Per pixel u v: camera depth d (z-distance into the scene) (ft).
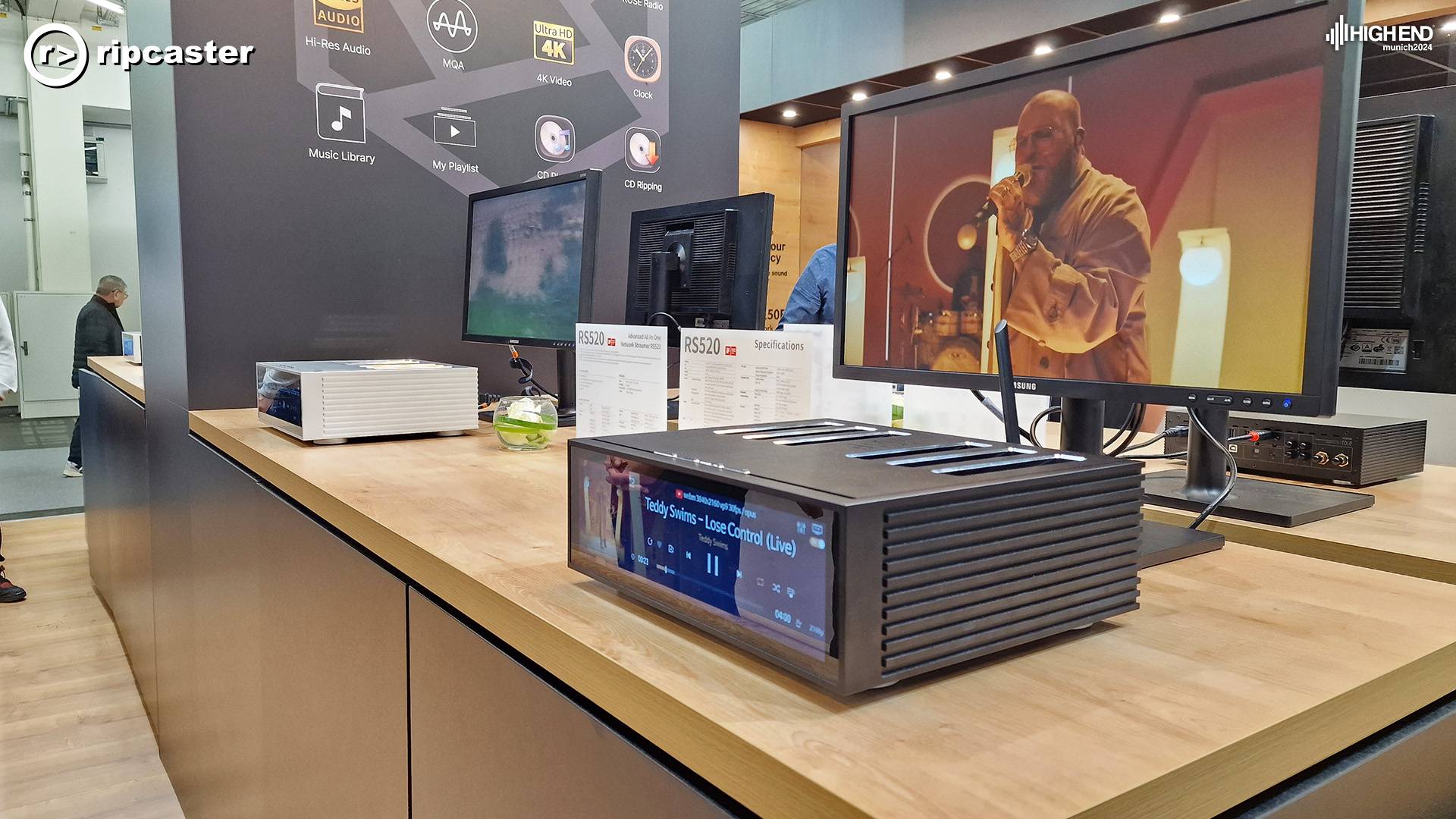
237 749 5.54
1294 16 2.60
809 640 1.79
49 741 8.55
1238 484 4.25
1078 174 3.14
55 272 20.54
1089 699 1.79
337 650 3.83
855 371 4.02
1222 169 2.78
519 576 2.65
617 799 2.03
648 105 9.20
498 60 8.20
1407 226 4.08
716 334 4.17
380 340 7.69
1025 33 14.40
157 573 7.95
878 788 1.44
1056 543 2.04
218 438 5.84
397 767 3.29
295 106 7.17
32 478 18.69
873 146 3.88
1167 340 2.94
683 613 2.15
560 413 6.62
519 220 6.84
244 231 6.99
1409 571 3.10
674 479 2.16
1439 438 4.99
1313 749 1.77
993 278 3.43
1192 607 2.40
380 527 3.32
